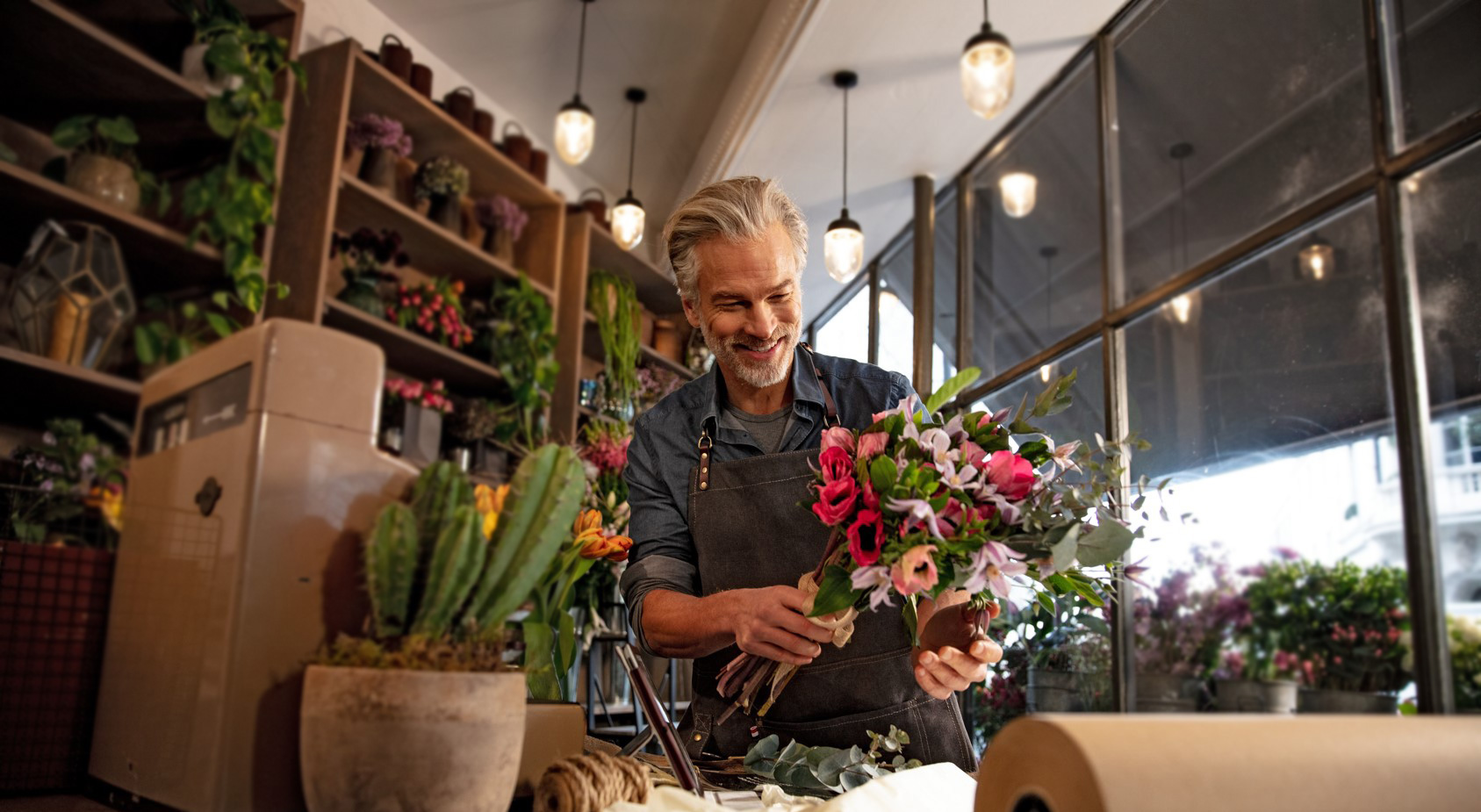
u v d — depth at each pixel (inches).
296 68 111.7
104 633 35.1
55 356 64.2
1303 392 104.7
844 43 142.3
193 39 103.2
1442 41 88.9
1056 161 153.3
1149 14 134.0
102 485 43.9
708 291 55.1
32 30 90.0
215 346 30.5
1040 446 42.9
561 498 28.3
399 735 24.8
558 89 187.2
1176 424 121.6
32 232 83.3
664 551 59.2
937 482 37.7
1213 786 24.3
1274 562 106.4
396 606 27.2
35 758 33.3
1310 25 112.6
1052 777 25.1
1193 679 112.8
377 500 29.0
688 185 198.2
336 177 127.0
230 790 25.4
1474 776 28.5
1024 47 142.4
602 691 108.7
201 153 101.1
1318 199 101.9
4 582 33.3
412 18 166.4
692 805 32.0
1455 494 84.4
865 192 179.2
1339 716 29.2
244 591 26.2
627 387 175.2
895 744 46.5
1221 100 127.6
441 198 151.2
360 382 29.2
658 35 171.3
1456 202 86.3
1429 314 88.3
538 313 158.6
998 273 165.6
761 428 60.6
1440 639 84.4
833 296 190.5
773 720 53.4
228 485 27.6
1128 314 130.3
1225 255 114.3
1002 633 85.7
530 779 35.3
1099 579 43.4
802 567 55.5
